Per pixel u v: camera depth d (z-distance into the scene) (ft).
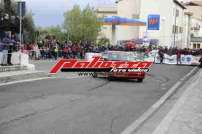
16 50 76.84
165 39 255.70
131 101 46.47
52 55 116.98
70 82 63.67
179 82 75.66
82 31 234.99
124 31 263.49
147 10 257.96
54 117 34.47
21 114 35.17
